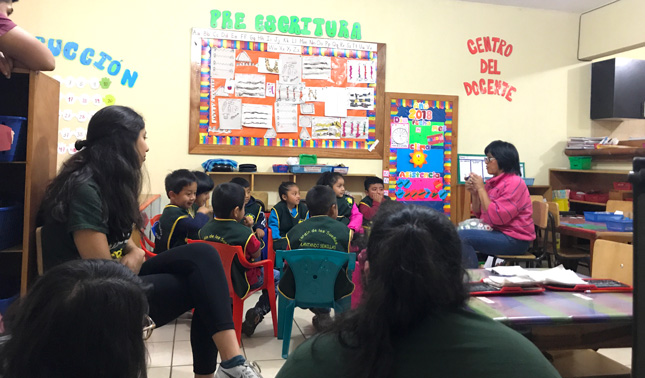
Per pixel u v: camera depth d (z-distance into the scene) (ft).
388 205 3.10
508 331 2.77
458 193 16.30
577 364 6.45
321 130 15.25
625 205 13.29
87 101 13.76
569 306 5.31
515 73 16.88
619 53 17.04
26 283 7.20
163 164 14.30
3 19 6.56
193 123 14.35
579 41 17.35
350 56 15.39
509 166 11.21
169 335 9.31
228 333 5.40
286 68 14.96
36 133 7.38
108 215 5.56
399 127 15.85
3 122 7.05
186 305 5.65
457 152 16.39
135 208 5.85
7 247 7.36
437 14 16.10
